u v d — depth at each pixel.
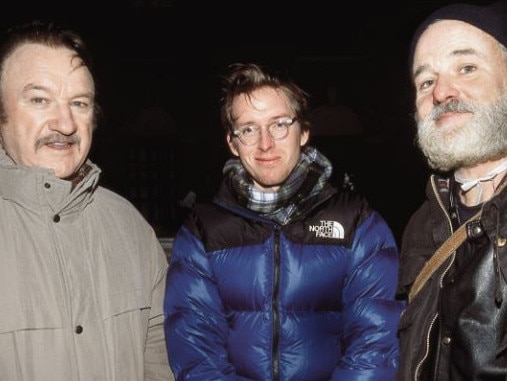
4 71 1.79
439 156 1.72
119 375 1.87
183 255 2.21
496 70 1.70
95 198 2.02
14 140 1.79
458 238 1.73
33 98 1.77
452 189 1.85
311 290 2.09
